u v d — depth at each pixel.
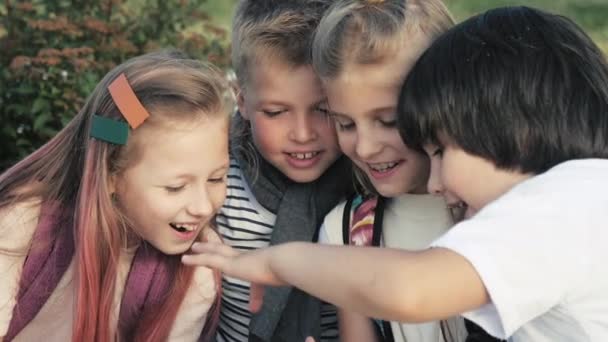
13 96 3.52
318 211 1.98
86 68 3.43
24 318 1.79
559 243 1.24
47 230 1.81
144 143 1.68
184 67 1.76
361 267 1.25
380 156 1.70
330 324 2.10
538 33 1.48
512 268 1.20
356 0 1.72
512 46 1.45
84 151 1.80
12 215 1.81
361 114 1.68
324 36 1.69
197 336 1.95
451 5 8.53
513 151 1.41
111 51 3.54
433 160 1.52
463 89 1.42
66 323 1.84
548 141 1.41
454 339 1.76
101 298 1.77
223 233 2.07
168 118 1.66
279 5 1.85
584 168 1.37
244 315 2.10
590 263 1.25
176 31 3.77
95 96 1.79
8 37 3.60
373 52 1.62
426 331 1.79
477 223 1.26
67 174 1.86
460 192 1.46
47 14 3.66
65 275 1.82
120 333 1.86
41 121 3.44
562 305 1.29
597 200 1.30
